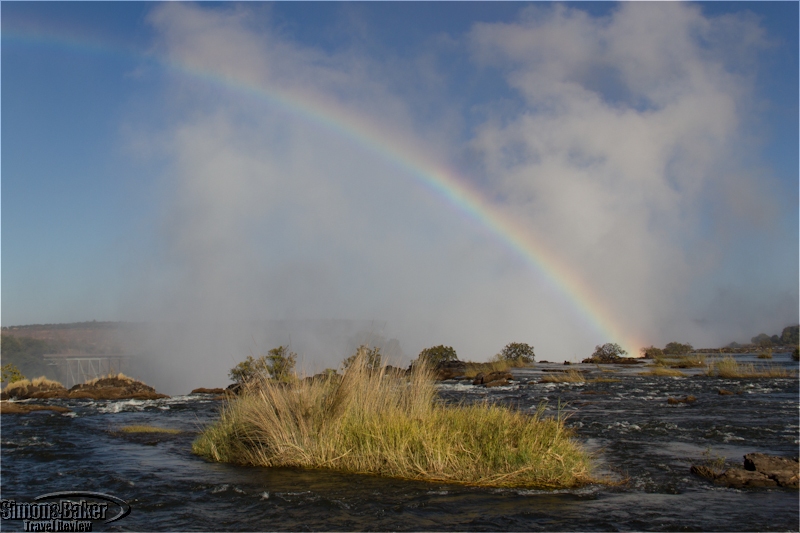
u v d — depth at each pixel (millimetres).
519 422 9773
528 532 6082
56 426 16359
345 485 8289
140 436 14203
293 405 11031
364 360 11859
